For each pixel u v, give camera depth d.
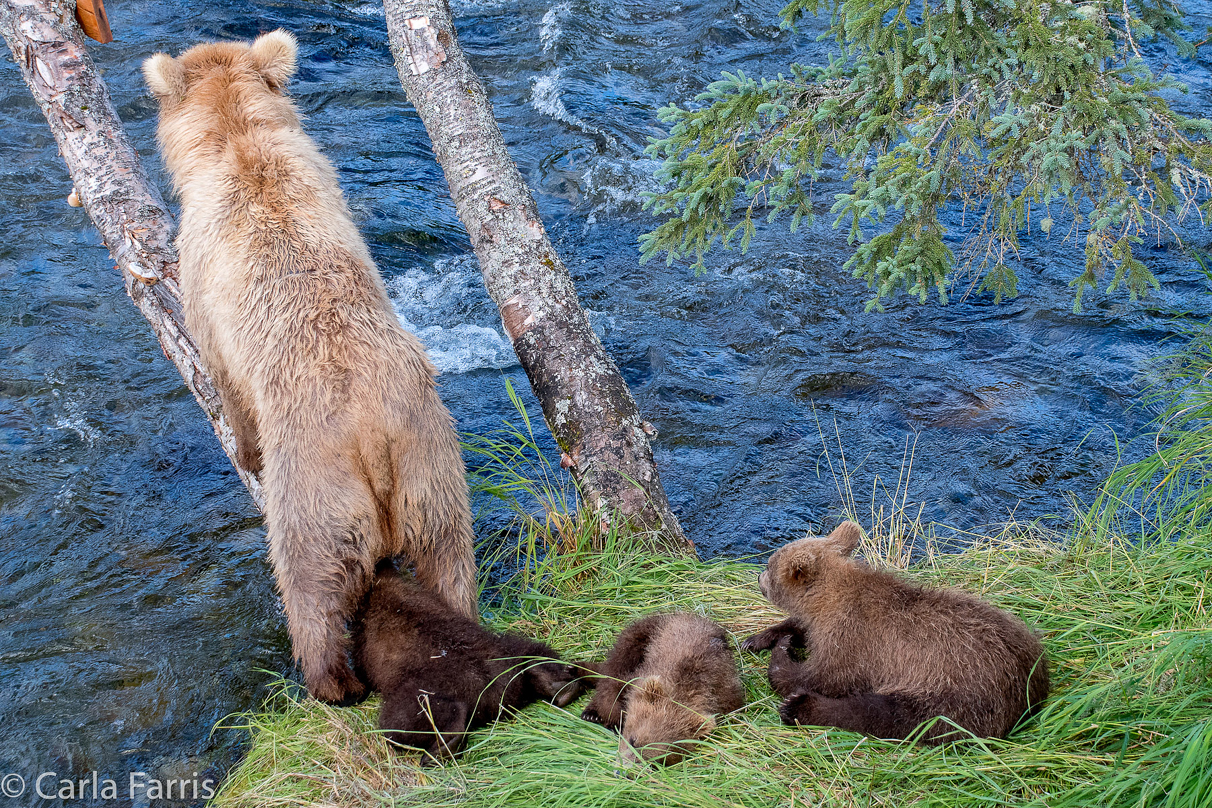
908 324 13.75
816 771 5.95
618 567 8.45
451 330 13.95
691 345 13.49
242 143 7.69
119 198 8.92
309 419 6.87
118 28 21.64
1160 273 14.30
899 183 8.78
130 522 10.19
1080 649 6.82
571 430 8.95
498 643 6.93
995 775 5.74
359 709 6.90
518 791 6.01
